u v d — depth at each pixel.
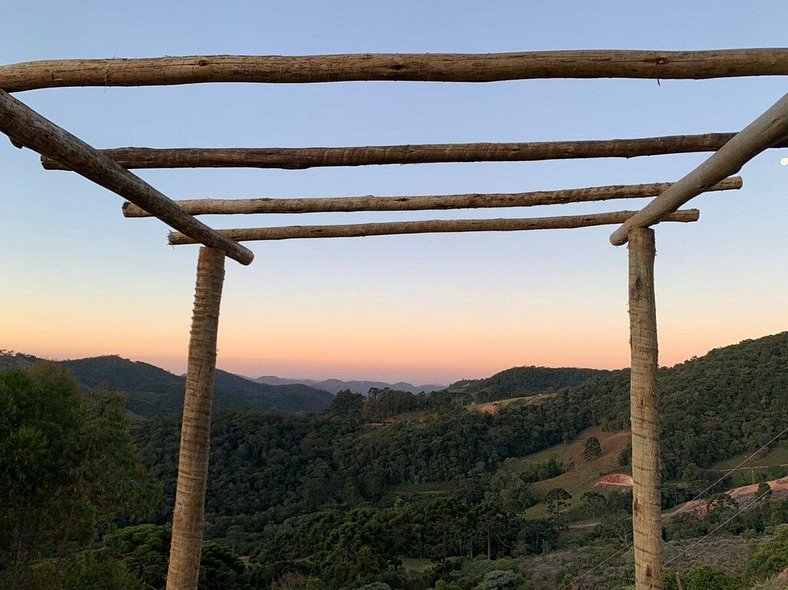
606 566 22.92
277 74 1.94
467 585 24.80
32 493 9.53
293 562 30.30
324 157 2.49
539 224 3.76
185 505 3.29
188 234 3.15
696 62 1.93
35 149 1.80
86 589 9.71
